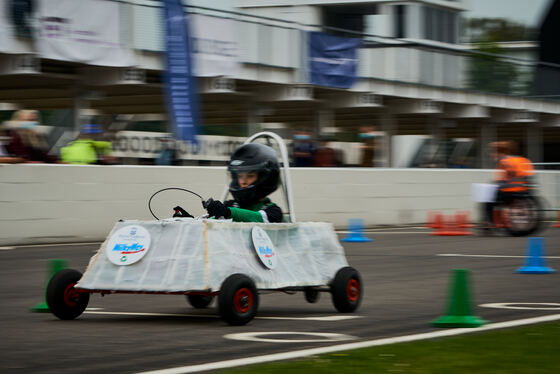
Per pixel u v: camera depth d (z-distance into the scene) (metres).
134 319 8.89
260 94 26.28
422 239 20.88
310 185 24.03
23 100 26.03
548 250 18.09
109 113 28.61
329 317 9.08
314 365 6.31
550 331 7.92
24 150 19.16
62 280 8.68
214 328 8.22
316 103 28.33
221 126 23.25
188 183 21.33
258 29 24.48
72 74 22.41
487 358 6.63
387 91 28.56
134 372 6.16
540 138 37.78
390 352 6.84
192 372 6.09
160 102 27.19
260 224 8.80
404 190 27.03
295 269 9.05
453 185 28.91
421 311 9.56
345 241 20.33
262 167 9.38
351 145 26.73
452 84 31.17
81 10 20.47
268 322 8.67
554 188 31.64
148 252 8.35
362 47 27.53
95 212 19.45
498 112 34.97
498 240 20.41
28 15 19.48
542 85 35.50
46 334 7.89
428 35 49.28
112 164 20.69
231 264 8.29
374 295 11.04
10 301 10.56
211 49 23.02
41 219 18.50
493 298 10.75
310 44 25.75
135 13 21.72
